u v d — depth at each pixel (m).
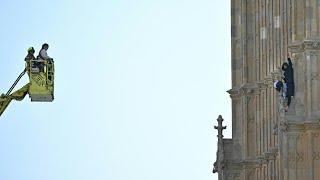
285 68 130.62
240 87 156.50
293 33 131.00
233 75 158.38
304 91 130.25
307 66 129.88
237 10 158.62
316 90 129.88
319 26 130.12
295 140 130.38
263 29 150.88
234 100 158.12
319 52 129.88
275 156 143.50
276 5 144.50
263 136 151.00
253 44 155.75
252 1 156.62
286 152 130.12
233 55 158.38
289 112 130.00
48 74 84.12
